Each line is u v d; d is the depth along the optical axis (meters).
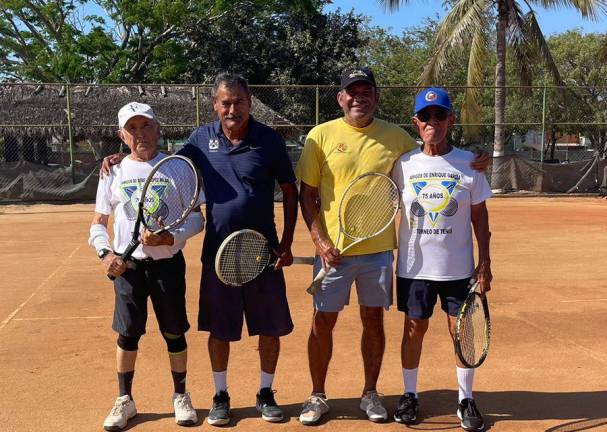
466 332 3.91
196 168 4.02
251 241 3.91
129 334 3.97
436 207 3.97
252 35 31.36
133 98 22.02
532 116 35.66
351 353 5.36
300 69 31.41
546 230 12.84
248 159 3.95
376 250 4.13
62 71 30.16
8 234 12.32
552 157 36.00
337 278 4.13
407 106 34.28
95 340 5.67
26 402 4.35
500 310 6.71
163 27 30.53
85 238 11.77
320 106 24.34
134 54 31.53
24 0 31.09
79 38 30.48
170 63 30.44
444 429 4.00
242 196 3.93
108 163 4.06
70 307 6.79
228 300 4.02
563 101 23.73
